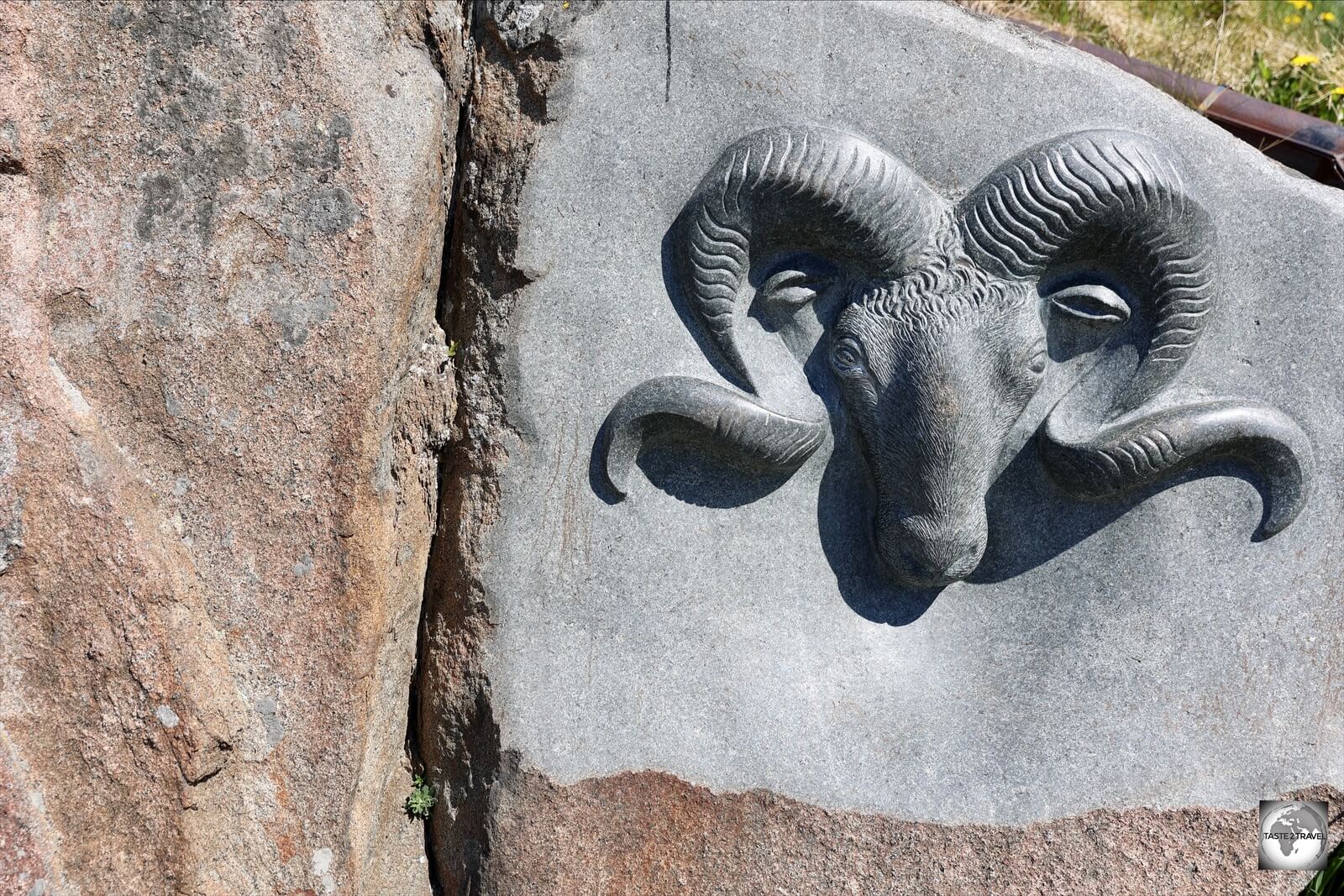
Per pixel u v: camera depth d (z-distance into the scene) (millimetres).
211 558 2025
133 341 2025
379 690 2162
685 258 2131
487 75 2252
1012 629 2262
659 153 2152
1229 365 2178
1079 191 2041
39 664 1905
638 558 2158
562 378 2154
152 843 1910
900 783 2137
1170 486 2205
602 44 2168
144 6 2064
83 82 2051
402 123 2160
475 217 2234
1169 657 2188
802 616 2223
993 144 2160
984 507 2209
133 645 1928
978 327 2104
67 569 1927
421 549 2258
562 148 2160
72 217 2029
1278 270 2174
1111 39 3498
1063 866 2125
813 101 2160
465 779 2174
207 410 2035
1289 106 3510
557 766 2084
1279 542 2186
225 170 2064
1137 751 2152
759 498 2223
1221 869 2127
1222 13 3656
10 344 1945
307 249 2074
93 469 1953
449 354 2262
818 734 2150
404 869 2223
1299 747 2152
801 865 2107
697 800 2090
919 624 2271
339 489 2066
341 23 2143
